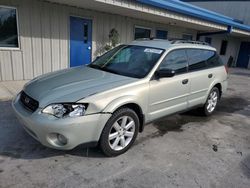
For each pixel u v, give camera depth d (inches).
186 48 183.3
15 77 305.0
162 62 159.0
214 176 125.5
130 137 142.9
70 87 129.9
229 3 789.9
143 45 177.8
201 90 199.6
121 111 132.2
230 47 813.2
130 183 114.2
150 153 143.8
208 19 471.8
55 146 118.1
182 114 225.9
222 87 231.0
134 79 144.8
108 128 127.1
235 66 866.1
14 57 297.3
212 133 183.9
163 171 126.1
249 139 178.2
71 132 115.0
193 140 167.5
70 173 118.0
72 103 116.9
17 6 283.3
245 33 655.1
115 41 400.8
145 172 124.0
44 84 137.7
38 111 118.2
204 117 221.9
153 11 349.1
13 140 144.9
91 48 379.9
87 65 181.5
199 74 192.2
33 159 127.0
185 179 120.7
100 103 121.9
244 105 283.7
